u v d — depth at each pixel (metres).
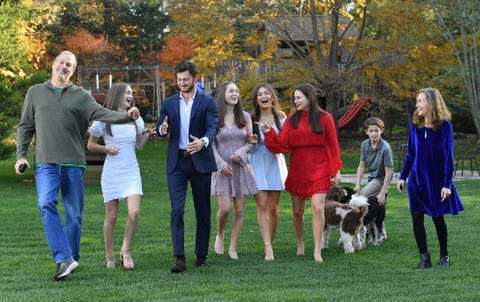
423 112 7.47
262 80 27.55
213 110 7.44
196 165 7.29
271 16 27.53
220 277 6.88
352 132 37.44
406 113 37.16
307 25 32.88
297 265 7.58
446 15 27.84
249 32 28.97
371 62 27.55
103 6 55.22
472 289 6.24
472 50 29.11
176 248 7.17
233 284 6.49
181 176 7.35
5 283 6.54
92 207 13.30
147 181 19.95
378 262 7.78
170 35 50.47
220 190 8.09
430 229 10.38
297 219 8.32
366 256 8.19
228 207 8.12
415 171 7.47
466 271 7.17
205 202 7.45
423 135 7.49
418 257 8.06
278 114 8.65
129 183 7.30
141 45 55.12
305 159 8.02
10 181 19.67
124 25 55.91
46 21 47.44
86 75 35.59
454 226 10.64
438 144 7.44
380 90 31.91
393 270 7.26
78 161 6.90
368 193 9.31
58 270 6.62
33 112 6.90
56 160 6.78
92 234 9.80
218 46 27.50
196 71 7.45
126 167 7.32
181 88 7.40
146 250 8.49
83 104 6.89
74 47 49.12
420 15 26.67
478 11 26.42
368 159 9.34
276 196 8.62
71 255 6.70
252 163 8.30
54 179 6.77
